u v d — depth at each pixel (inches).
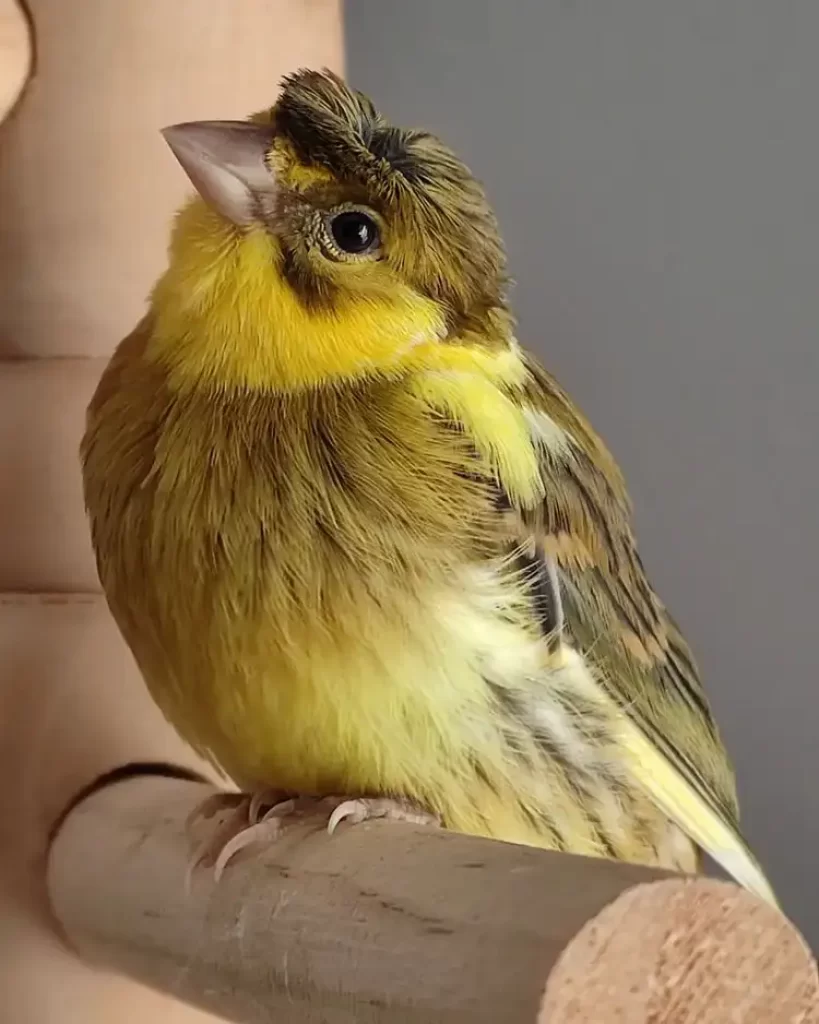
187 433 11.4
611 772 12.0
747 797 15.6
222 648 11.2
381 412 11.4
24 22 12.5
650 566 15.7
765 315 15.5
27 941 12.0
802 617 15.6
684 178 15.5
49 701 12.1
